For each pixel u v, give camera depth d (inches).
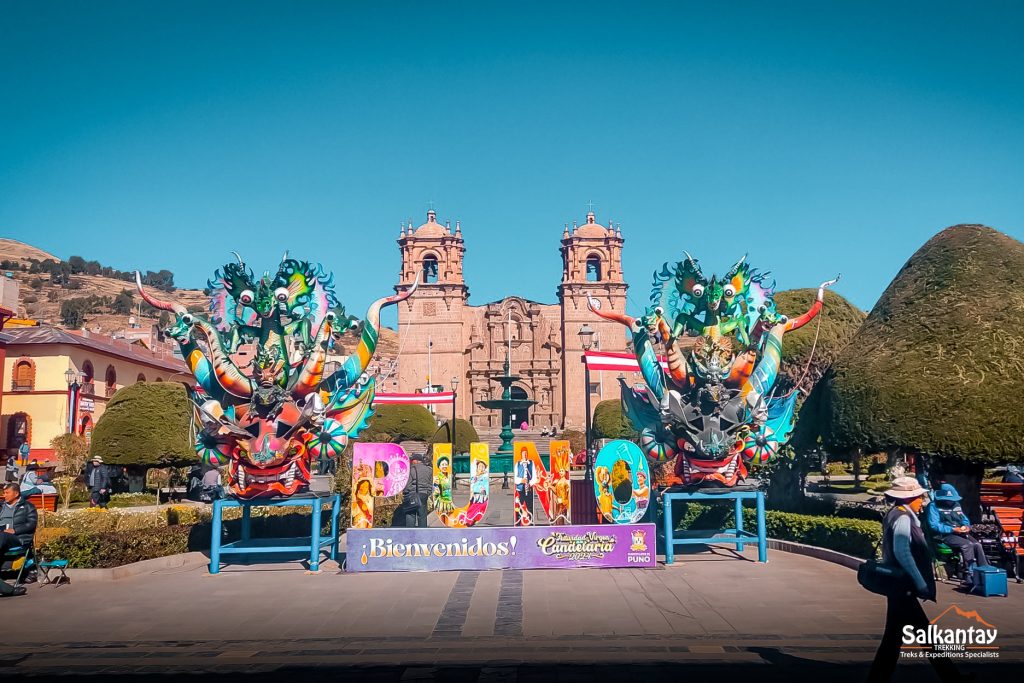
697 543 690.8
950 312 725.3
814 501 809.5
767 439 682.2
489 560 636.7
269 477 653.3
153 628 462.6
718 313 682.2
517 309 4109.3
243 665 382.0
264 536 803.4
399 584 589.6
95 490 1167.6
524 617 478.0
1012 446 663.1
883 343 751.1
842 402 741.3
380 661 386.9
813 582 575.2
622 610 494.0
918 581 307.6
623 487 660.7
